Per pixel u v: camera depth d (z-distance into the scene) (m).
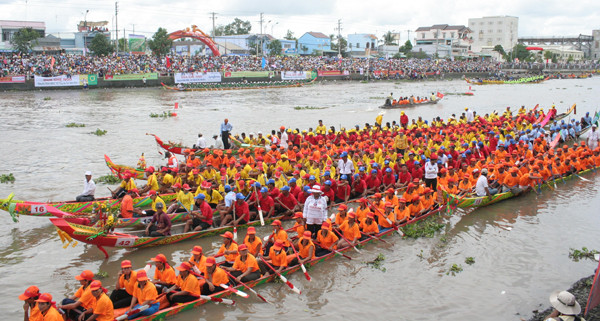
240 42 118.56
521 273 12.41
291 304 10.82
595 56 186.88
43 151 25.36
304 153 21.66
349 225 13.43
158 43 79.50
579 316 9.36
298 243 12.56
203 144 25.08
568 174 21.38
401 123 33.12
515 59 134.12
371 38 139.25
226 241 11.59
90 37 89.12
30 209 13.84
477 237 14.76
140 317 9.54
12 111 40.06
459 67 110.31
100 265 12.45
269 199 15.13
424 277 12.20
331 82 85.62
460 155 20.25
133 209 14.61
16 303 10.55
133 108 44.59
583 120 33.75
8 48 74.25
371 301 11.01
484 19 171.00
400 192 19.06
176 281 10.34
